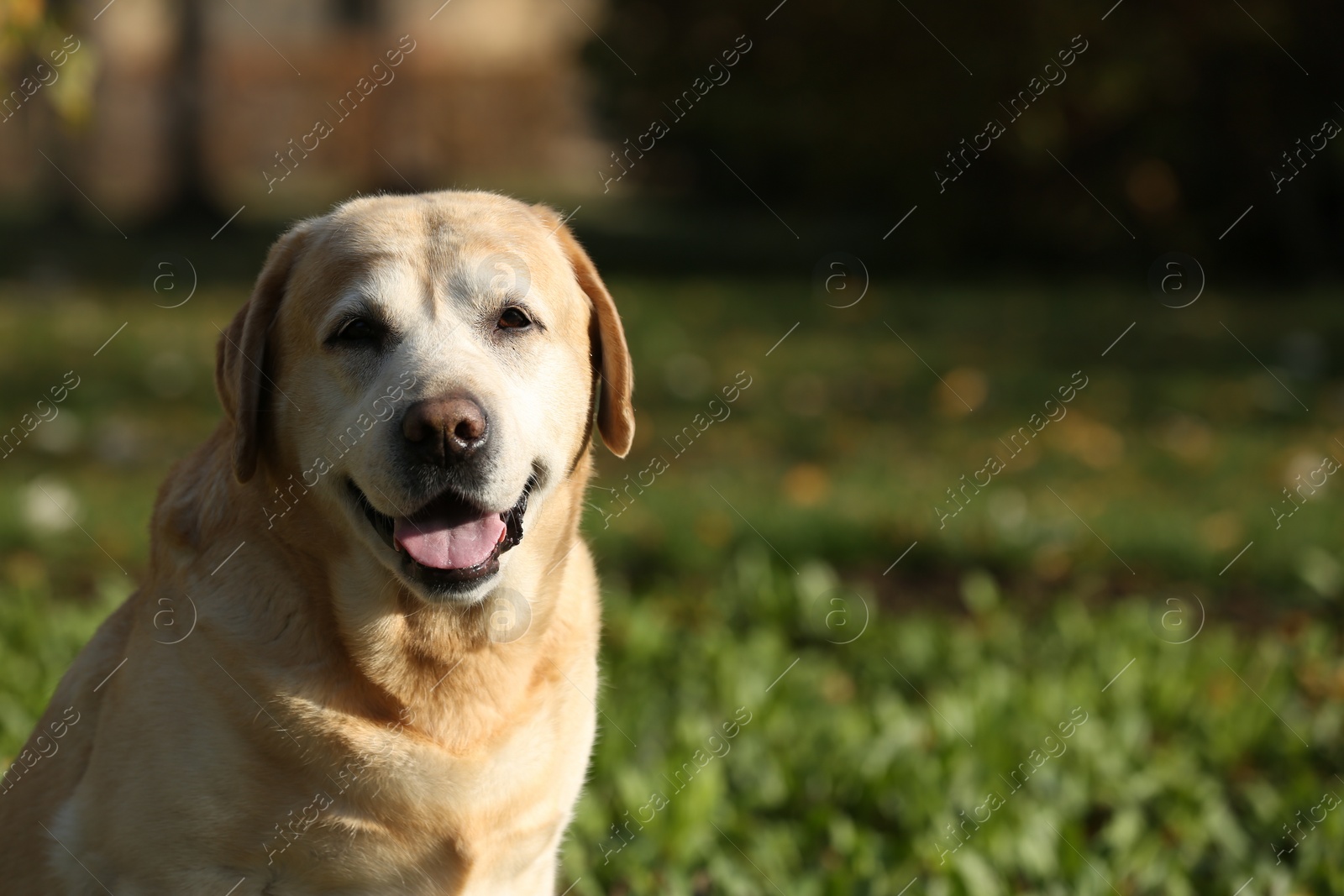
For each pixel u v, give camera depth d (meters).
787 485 12.19
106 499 11.06
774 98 25.94
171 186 32.38
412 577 4.68
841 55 24.77
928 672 8.58
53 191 31.78
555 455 5.18
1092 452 13.71
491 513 4.81
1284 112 23.62
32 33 8.20
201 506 4.98
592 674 5.39
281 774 4.59
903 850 6.37
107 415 14.26
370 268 4.99
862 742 7.34
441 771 4.75
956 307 21.70
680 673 8.33
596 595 5.64
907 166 25.25
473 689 4.89
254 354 5.05
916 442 14.02
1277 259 24.94
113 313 20.36
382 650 4.77
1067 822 6.63
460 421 4.61
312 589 4.77
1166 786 7.14
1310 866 6.33
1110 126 24.06
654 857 6.20
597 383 5.82
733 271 26.83
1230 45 22.59
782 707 7.71
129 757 4.55
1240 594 10.20
